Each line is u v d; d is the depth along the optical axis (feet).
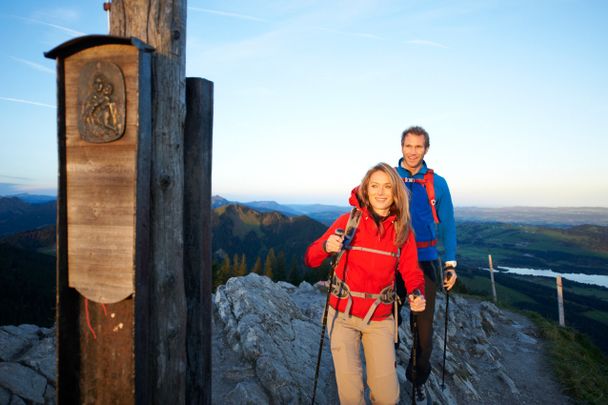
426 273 13.26
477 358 26.61
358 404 9.39
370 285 10.05
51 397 11.55
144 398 7.44
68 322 7.77
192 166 8.75
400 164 14.66
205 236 8.98
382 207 10.17
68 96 7.69
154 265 7.95
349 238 10.19
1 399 10.84
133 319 7.19
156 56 7.92
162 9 7.98
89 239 7.59
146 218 7.46
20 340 13.88
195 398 8.90
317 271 191.52
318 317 21.40
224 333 17.38
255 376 14.07
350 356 9.77
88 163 7.58
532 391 23.29
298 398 13.12
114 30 8.03
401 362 18.37
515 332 34.04
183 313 8.44
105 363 7.66
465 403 19.27
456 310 34.06
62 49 7.48
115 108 7.36
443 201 13.82
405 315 25.95
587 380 24.98
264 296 20.15
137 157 7.22
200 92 8.73
